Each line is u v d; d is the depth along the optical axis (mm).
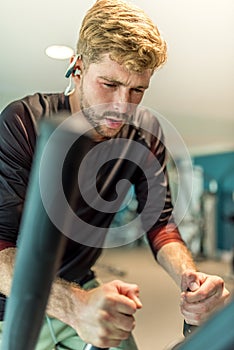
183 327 715
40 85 3768
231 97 4293
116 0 836
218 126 5746
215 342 341
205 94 4195
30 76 3602
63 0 2297
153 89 3957
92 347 529
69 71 923
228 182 7930
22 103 934
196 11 2338
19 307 389
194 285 750
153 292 3648
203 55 3088
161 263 1112
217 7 2279
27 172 799
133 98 833
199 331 367
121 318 493
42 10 2430
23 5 2371
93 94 807
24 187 794
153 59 822
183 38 2742
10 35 2807
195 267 1056
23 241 378
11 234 761
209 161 8289
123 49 785
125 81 800
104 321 488
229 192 7914
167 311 2859
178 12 2340
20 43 2949
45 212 358
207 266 6426
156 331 2154
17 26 2658
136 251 6609
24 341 397
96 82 808
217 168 8133
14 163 807
